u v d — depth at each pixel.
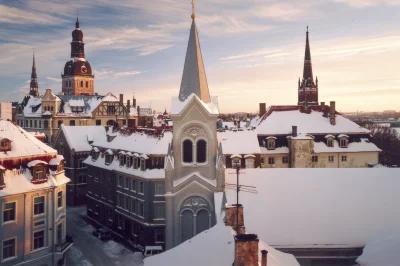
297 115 89.00
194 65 46.59
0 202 41.16
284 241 34.91
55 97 116.31
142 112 161.38
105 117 123.81
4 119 48.28
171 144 46.91
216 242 26.69
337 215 37.03
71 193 83.50
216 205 42.81
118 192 64.44
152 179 56.00
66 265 51.47
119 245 59.69
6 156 43.22
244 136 69.00
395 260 28.11
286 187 40.38
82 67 153.12
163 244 56.69
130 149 63.34
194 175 45.97
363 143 85.38
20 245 43.09
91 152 76.06
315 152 82.19
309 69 130.00
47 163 47.25
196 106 46.22
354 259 34.78
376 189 39.62
